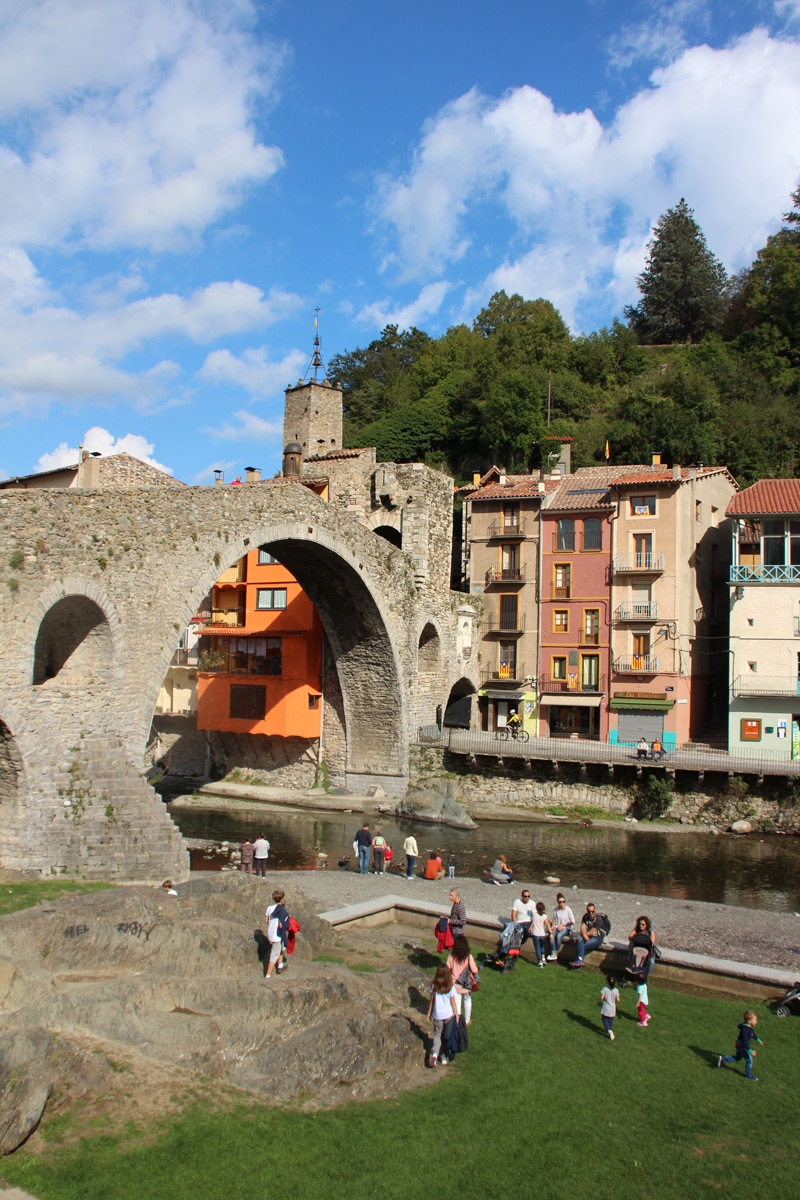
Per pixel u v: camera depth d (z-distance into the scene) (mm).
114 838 25359
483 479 60000
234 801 45312
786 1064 14570
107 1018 13117
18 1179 10188
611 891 28328
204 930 15469
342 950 18844
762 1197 10906
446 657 49531
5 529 24516
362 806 43062
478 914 21406
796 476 61719
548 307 94500
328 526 39312
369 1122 12078
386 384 90750
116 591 27609
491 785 42906
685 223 103250
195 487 31297
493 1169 11211
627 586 47188
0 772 24766
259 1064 12734
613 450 67812
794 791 37219
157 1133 11203
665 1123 12562
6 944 15078
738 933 22094
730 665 42031
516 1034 15305
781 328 83125
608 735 46594
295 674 45844
